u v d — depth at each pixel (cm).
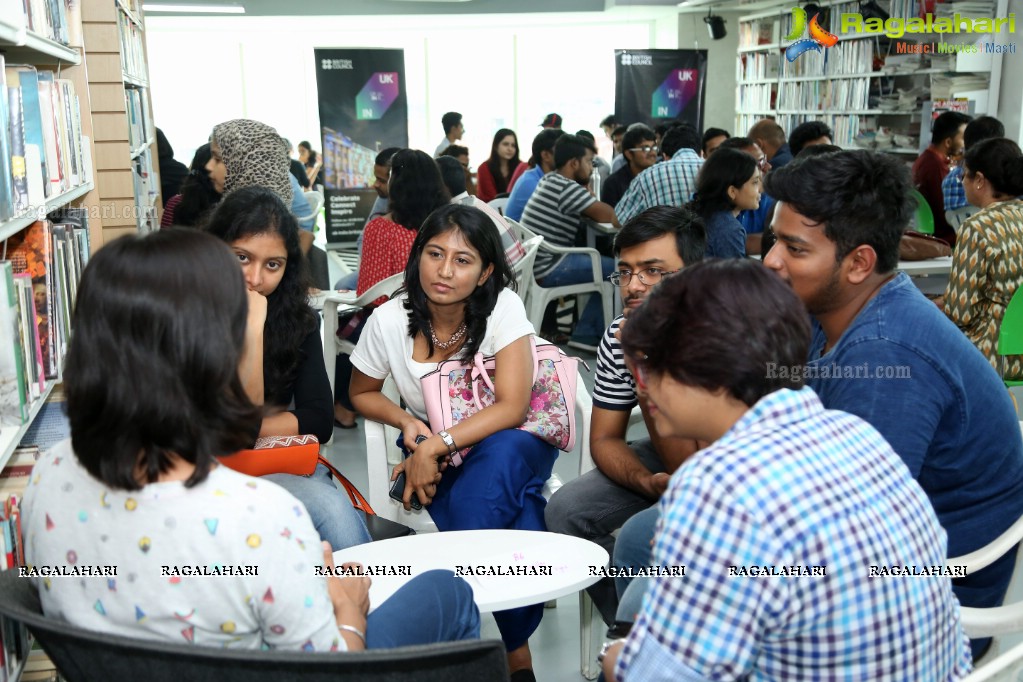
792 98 893
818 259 141
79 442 95
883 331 140
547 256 482
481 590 153
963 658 109
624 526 175
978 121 490
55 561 102
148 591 98
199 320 95
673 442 184
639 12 1130
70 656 101
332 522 177
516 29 1255
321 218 1173
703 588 90
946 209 520
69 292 196
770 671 95
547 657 224
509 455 203
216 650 94
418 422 216
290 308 204
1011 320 295
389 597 140
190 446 95
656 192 486
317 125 1238
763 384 99
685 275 103
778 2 957
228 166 349
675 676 92
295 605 100
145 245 96
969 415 144
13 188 159
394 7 1071
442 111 1277
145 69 554
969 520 153
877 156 140
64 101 221
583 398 244
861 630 91
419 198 359
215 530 96
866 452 100
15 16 167
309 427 205
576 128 1320
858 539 91
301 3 1048
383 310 223
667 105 1013
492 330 212
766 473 91
